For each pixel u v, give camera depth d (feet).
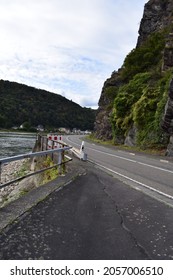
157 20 185.06
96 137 179.32
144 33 191.42
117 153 75.66
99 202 23.61
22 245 15.12
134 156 68.54
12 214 19.79
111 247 15.24
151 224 18.79
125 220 19.42
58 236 16.42
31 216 19.61
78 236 16.51
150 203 23.76
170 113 74.13
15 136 326.03
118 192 27.32
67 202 23.29
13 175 72.79
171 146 72.28
